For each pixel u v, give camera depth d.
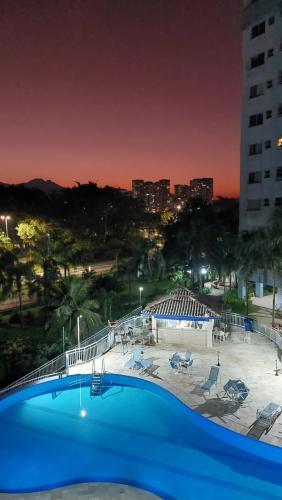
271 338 27.42
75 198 93.31
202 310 26.00
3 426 18.03
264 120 42.34
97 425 18.06
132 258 57.22
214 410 18.14
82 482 14.55
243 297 43.88
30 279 40.09
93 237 87.31
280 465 15.16
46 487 14.30
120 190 108.56
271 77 41.19
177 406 19.11
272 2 40.22
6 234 66.62
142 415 18.81
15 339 29.50
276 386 20.41
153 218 125.00
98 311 42.16
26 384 21.20
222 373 21.98
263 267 33.88
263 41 41.50
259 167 43.38
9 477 14.79
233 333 28.80
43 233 64.31
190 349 25.70
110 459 15.74
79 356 24.11
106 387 21.47
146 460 15.63
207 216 74.19
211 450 16.23
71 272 68.31
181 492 14.02
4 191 89.38
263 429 16.58
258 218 43.91
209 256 46.34
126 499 13.68
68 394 20.88
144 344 26.70
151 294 53.44
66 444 16.67
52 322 29.31
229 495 13.83
